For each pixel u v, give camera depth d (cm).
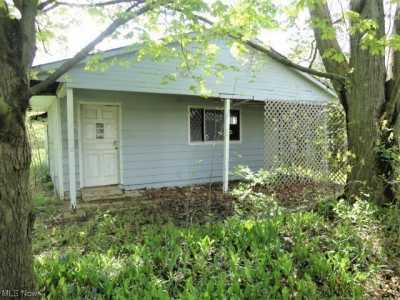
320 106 688
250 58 593
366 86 401
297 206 492
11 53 155
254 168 872
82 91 627
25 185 168
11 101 154
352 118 420
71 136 506
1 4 152
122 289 227
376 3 383
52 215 481
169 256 289
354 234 322
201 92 498
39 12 217
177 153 747
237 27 305
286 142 708
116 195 621
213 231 343
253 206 443
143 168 704
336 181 616
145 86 566
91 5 250
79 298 219
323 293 245
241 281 250
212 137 799
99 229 396
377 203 406
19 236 167
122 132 676
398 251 313
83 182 645
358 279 256
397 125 407
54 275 246
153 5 247
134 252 301
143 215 478
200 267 269
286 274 259
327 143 643
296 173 686
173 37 338
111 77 534
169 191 673
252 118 866
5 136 154
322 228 362
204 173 789
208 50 418
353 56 409
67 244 356
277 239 315
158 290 224
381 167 407
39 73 403
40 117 1195
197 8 257
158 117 716
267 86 729
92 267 259
